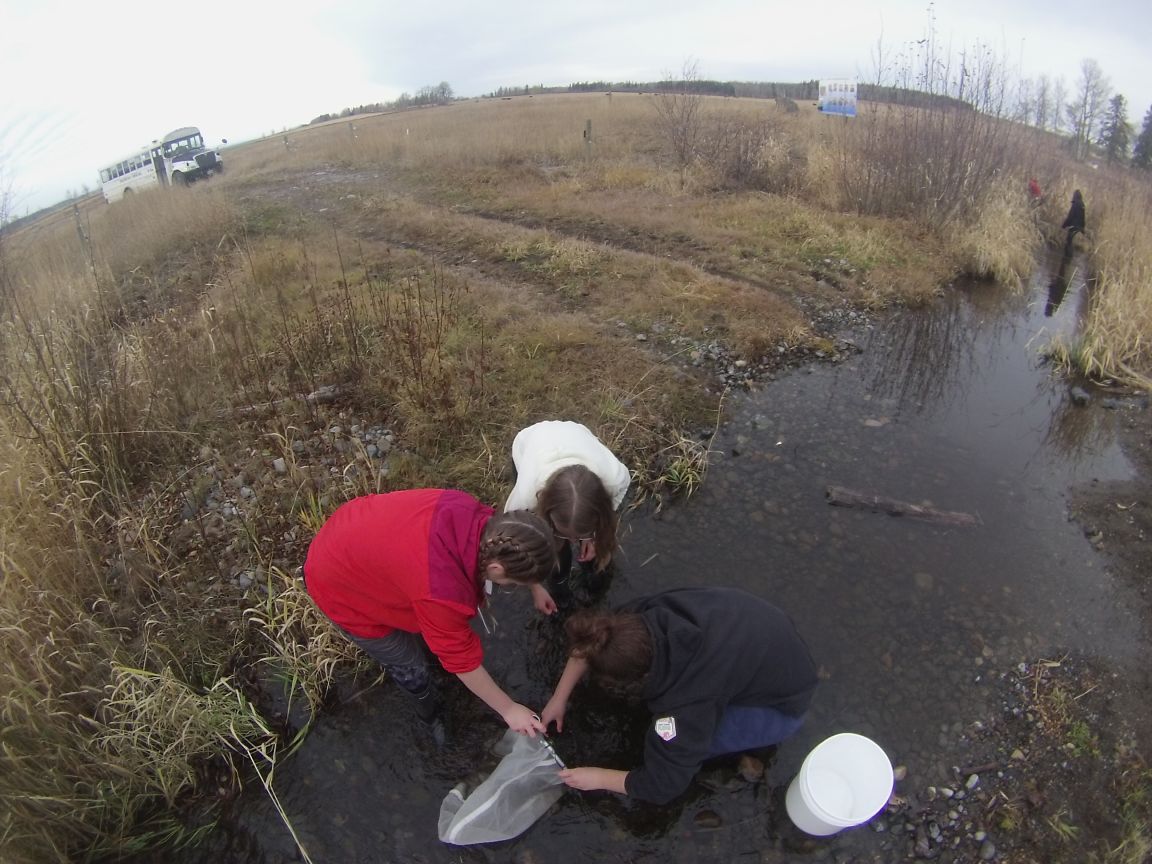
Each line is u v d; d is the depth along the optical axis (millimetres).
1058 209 9133
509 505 2617
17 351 4312
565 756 2682
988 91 8211
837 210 8625
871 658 2986
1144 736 2713
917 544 3551
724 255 6953
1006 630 3107
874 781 2203
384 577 2100
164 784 2523
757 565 3422
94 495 3416
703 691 2102
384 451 4043
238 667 2988
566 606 3238
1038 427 4578
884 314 6141
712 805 2531
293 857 2426
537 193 9492
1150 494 3918
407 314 4746
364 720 2834
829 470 4082
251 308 5715
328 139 17359
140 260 7766
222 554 3418
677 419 4422
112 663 2627
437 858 2418
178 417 4242
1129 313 5363
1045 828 2453
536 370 4703
